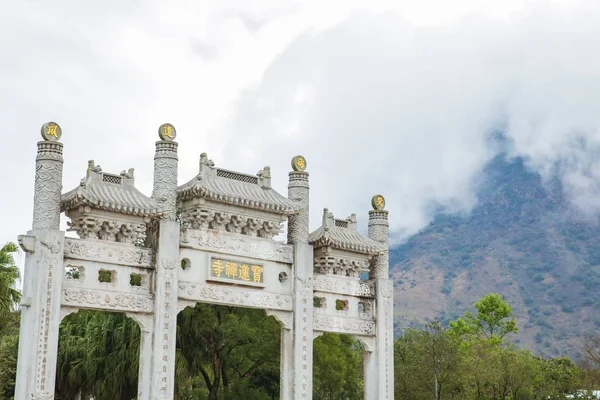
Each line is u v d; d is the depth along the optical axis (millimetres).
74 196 25297
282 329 30547
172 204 27703
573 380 62406
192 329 37281
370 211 34375
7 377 37969
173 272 27297
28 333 24062
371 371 32875
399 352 50938
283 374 30172
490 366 51375
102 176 26766
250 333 37406
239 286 29234
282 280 30797
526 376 52562
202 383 42906
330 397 49562
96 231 26156
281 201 30141
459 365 49344
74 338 38000
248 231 29859
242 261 29438
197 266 28281
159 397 26406
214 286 28594
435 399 46469
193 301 27984
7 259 33406
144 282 27141
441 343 49062
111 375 35688
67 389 38156
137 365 34406
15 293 32719
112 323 36531
